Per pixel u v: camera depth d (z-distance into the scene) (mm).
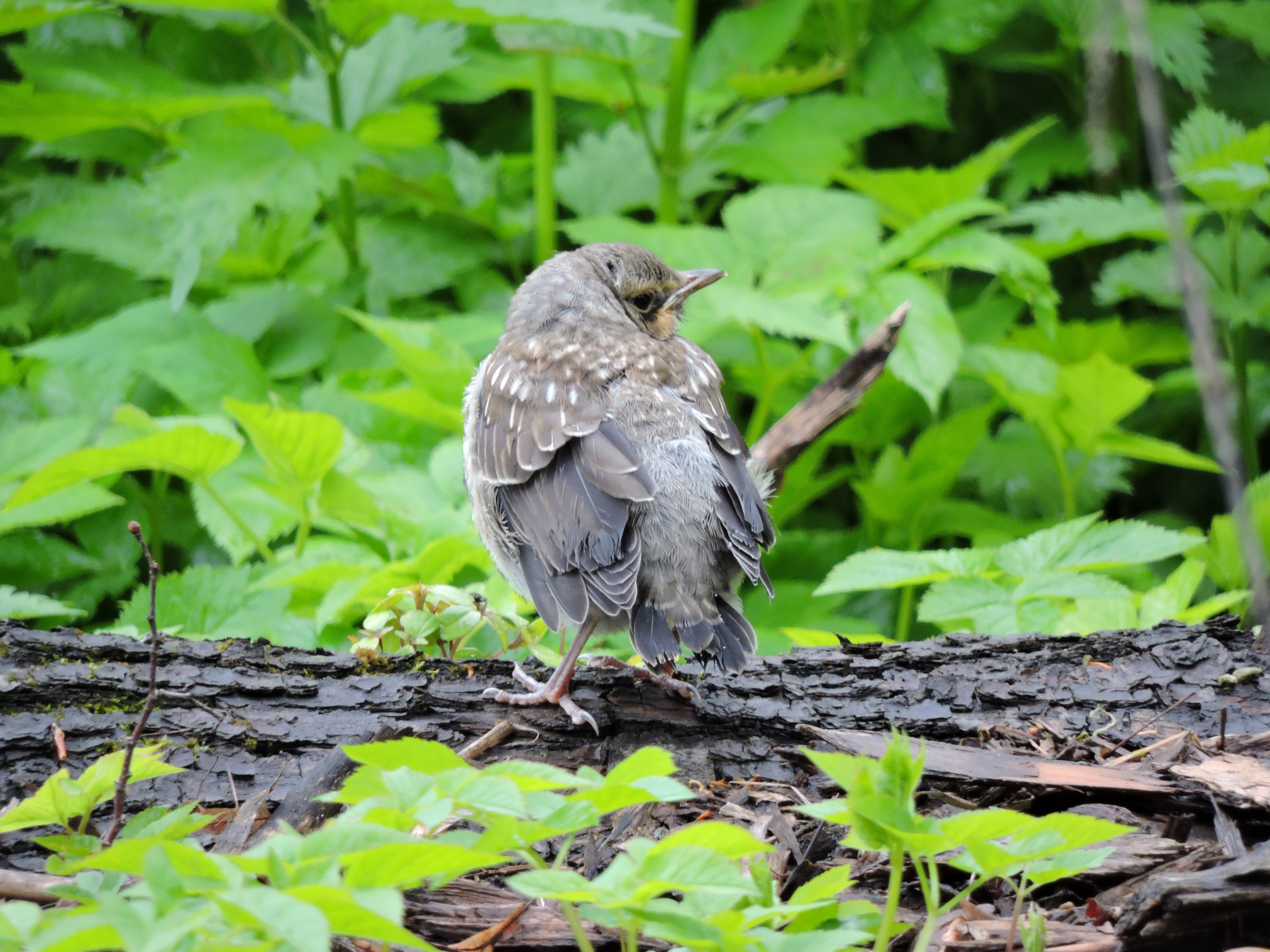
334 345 12688
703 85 14844
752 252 11516
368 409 11648
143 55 15398
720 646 6895
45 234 12922
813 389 11273
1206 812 6152
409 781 4359
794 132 14125
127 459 8742
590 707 7176
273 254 13703
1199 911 4855
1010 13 14234
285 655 7324
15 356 13344
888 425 12672
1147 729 6934
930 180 12328
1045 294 11406
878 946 4391
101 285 14289
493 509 7793
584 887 3998
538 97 13820
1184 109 13938
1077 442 11375
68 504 9688
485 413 7949
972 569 8508
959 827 4184
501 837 4328
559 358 7797
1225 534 8930
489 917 5359
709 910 4352
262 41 15727
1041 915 5074
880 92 14602
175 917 3508
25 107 12227
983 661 7539
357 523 9953
